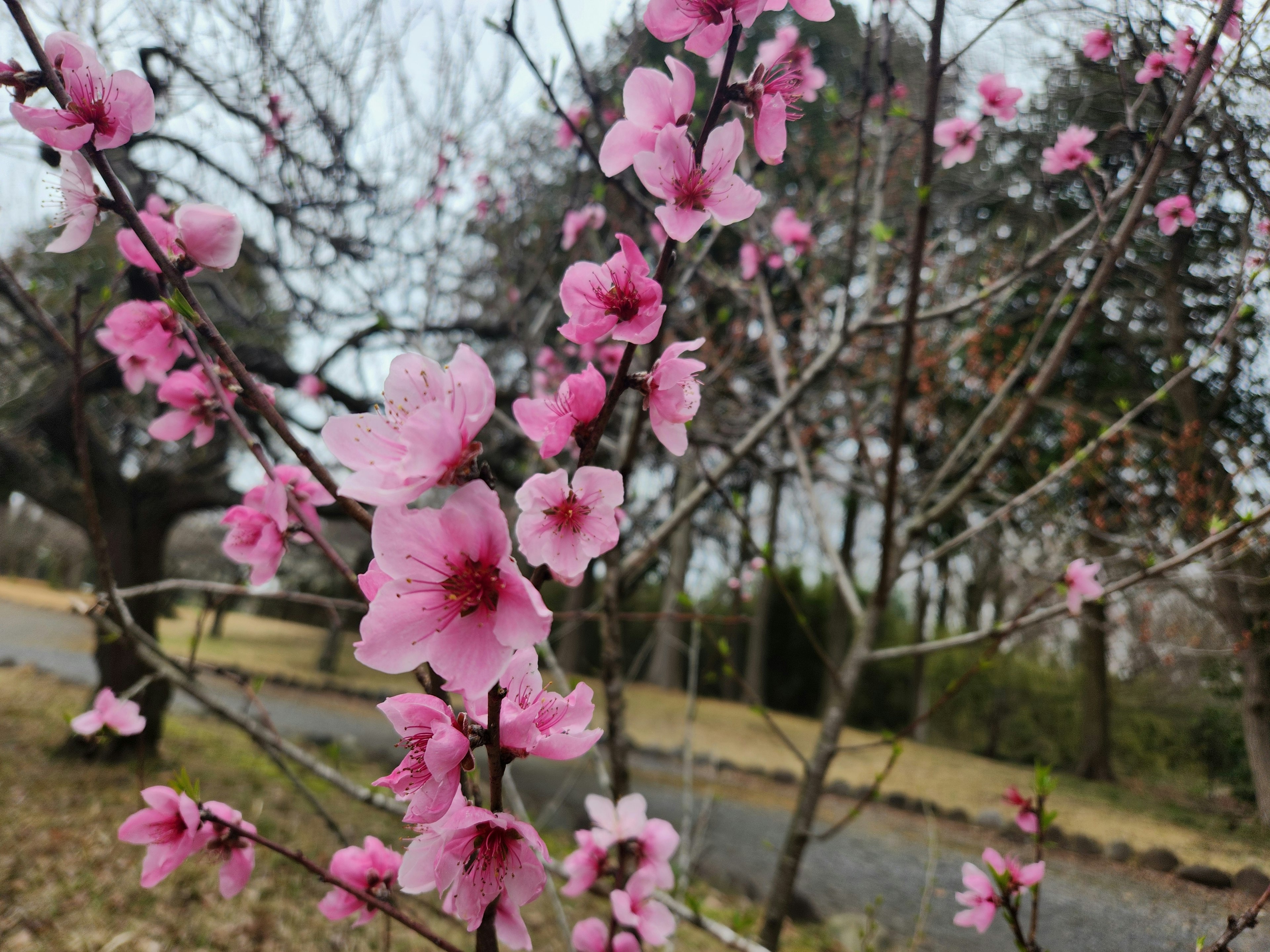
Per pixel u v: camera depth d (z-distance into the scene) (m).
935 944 2.70
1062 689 8.03
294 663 14.16
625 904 1.50
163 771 5.91
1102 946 1.48
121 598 1.67
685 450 0.95
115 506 6.21
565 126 3.14
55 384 5.64
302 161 4.23
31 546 22.48
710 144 0.95
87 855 4.22
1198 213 2.40
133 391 1.57
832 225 4.48
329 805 5.51
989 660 2.08
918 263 1.95
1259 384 2.56
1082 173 2.22
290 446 0.96
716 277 3.51
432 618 0.77
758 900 4.75
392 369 0.83
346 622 2.44
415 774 0.85
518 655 0.92
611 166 0.98
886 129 3.07
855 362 4.44
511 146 5.02
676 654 16.16
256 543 1.33
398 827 5.05
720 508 6.86
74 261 5.09
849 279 2.66
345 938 3.65
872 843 5.38
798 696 16.22
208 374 1.36
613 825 1.61
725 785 8.81
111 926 3.52
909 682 14.38
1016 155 3.50
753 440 2.68
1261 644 2.33
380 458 0.80
